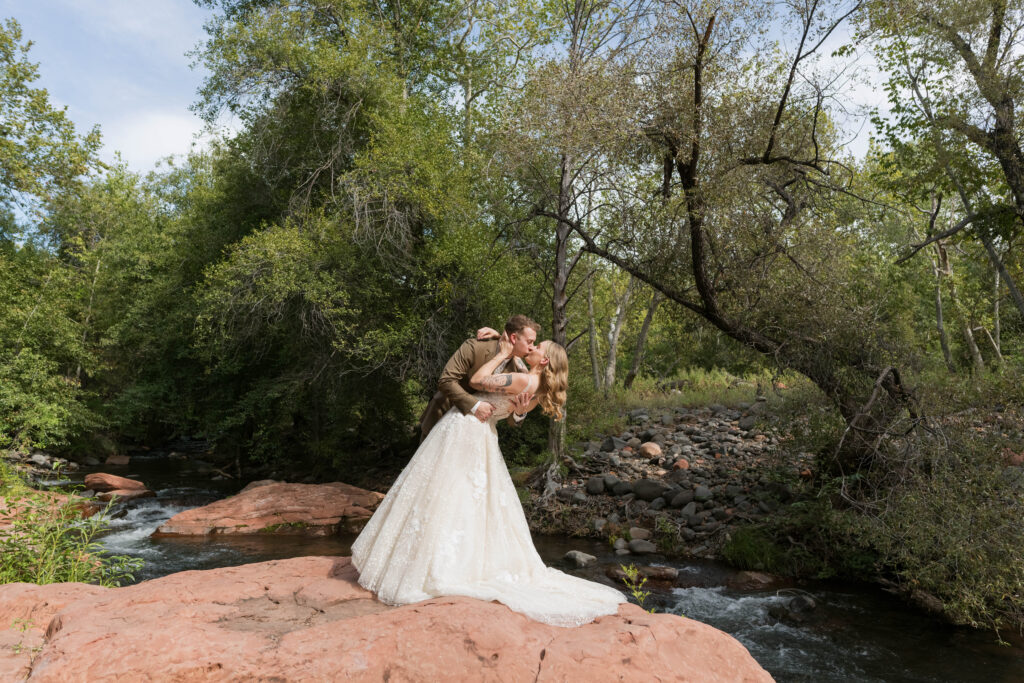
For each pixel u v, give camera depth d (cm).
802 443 994
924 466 800
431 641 243
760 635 668
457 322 1418
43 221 1861
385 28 1644
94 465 1881
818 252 952
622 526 1056
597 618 282
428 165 1323
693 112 950
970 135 998
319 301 1273
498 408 317
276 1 1539
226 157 1773
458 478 305
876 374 936
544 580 312
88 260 2178
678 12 941
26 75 1659
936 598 722
